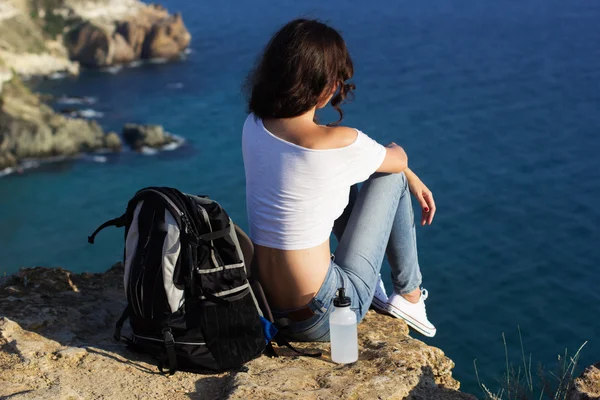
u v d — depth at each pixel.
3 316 3.63
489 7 84.56
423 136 46.47
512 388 3.55
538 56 64.25
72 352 3.27
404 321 3.92
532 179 38.81
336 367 3.32
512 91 54.84
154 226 3.02
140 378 3.11
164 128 51.81
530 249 30.89
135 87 62.16
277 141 3.08
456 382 3.54
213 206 3.08
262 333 3.22
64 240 36.94
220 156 46.81
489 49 67.44
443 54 66.44
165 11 73.69
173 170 44.81
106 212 40.03
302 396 2.95
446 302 26.44
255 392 2.94
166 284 3.01
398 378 3.18
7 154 45.88
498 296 26.81
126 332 3.69
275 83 3.01
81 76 65.88
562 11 81.06
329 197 3.11
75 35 68.25
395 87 56.75
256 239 3.27
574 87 55.00
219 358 3.14
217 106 56.31
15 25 66.44
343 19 82.50
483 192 37.44
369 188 3.49
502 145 44.09
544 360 22.36
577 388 3.08
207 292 3.06
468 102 52.66
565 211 34.78
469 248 31.12
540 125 47.19
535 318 25.22
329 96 3.09
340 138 3.07
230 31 79.50
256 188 3.19
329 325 3.37
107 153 47.47
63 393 2.87
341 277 3.32
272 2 92.81
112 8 70.69
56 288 4.22
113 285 4.41
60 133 47.56
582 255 30.22
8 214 39.72
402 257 3.73
